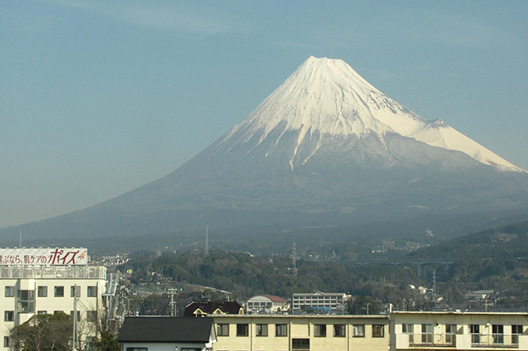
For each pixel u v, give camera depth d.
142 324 102.25
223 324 117.62
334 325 117.12
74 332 106.06
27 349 116.69
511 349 103.19
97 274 131.88
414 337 104.94
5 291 128.62
